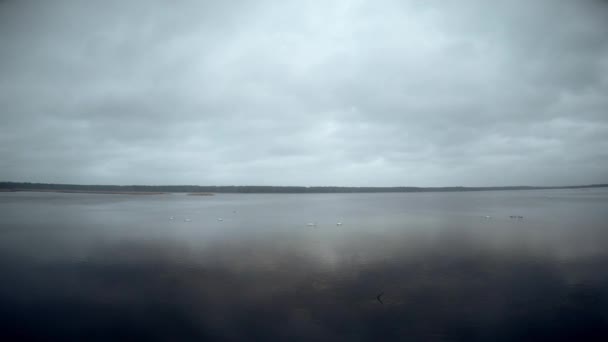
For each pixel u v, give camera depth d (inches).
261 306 497.7
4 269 684.1
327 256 769.6
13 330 432.1
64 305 508.4
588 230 1096.8
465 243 900.6
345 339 406.3
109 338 413.4
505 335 410.3
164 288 572.7
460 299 513.0
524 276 612.7
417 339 403.5
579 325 430.9
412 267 673.6
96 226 1282.0
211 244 918.4
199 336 417.4
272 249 849.5
